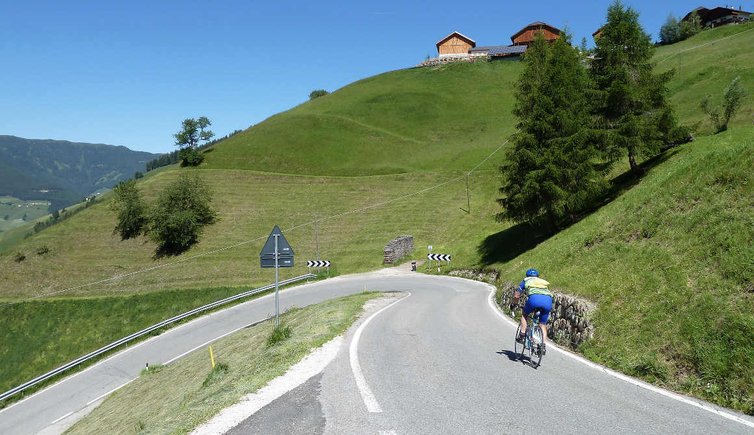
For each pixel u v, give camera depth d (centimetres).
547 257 1975
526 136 3120
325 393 714
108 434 1355
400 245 4666
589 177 3041
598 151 3134
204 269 4784
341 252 5000
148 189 6694
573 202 3028
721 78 6078
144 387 1911
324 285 3797
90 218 6050
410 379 791
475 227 4947
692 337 785
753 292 795
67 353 3512
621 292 1075
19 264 5175
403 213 5684
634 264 1184
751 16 9525
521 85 3506
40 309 4109
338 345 1099
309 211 6019
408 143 8469
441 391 717
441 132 8894
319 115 9744
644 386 732
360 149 8231
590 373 820
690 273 968
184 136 7694
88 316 3925
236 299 3641
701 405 636
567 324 1155
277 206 6188
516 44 12925
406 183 6556
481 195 5753
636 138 2964
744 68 6116
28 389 2612
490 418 593
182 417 659
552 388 728
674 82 6619
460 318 1591
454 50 13050
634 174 3297
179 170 7438
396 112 9988
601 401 659
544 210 3241
